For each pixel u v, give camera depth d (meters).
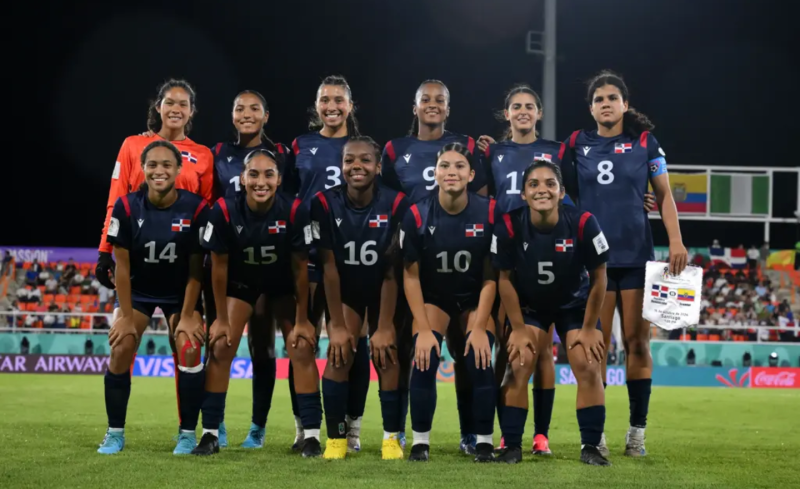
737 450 5.98
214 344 5.21
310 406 5.17
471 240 5.06
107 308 17.69
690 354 15.37
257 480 4.16
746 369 14.98
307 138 6.16
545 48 14.77
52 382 12.16
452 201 5.06
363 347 5.63
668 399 11.24
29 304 17.55
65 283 17.72
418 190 5.81
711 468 4.93
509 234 5.06
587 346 5.04
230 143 6.14
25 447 5.40
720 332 17.66
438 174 5.02
